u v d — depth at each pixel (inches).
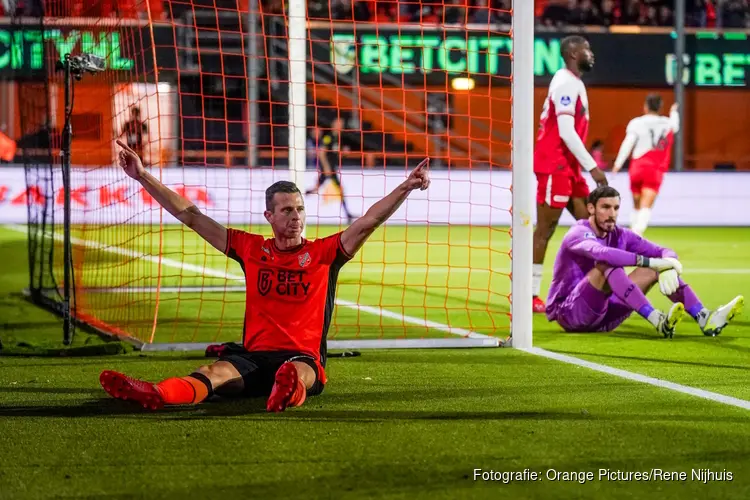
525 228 454.9
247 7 1301.7
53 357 428.1
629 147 1015.0
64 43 622.5
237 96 1323.8
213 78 1318.9
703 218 1371.8
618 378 375.6
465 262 925.2
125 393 290.8
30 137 819.4
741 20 1514.5
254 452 263.4
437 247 1069.1
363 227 320.8
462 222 1371.8
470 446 269.6
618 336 493.0
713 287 706.8
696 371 392.5
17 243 1015.0
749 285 719.1
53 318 562.6
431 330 527.2
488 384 362.6
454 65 1433.3
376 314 587.8
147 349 442.9
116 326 525.3
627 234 500.4
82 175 729.0
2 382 365.7
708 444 272.4
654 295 691.4
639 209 1059.3
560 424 296.2
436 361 416.5
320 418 303.4
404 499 225.1
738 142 1648.6
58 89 732.7
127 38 561.6
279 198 318.7
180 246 991.6
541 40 1421.0
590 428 291.0
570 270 505.7
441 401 330.3
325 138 1375.5
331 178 1337.4
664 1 1545.3
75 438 279.3
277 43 1317.7
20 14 715.4
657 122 1026.7
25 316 569.6
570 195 596.4
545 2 1561.3
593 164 577.3
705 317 483.8
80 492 230.2
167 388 295.9
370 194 1352.1
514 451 264.5
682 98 1380.4
